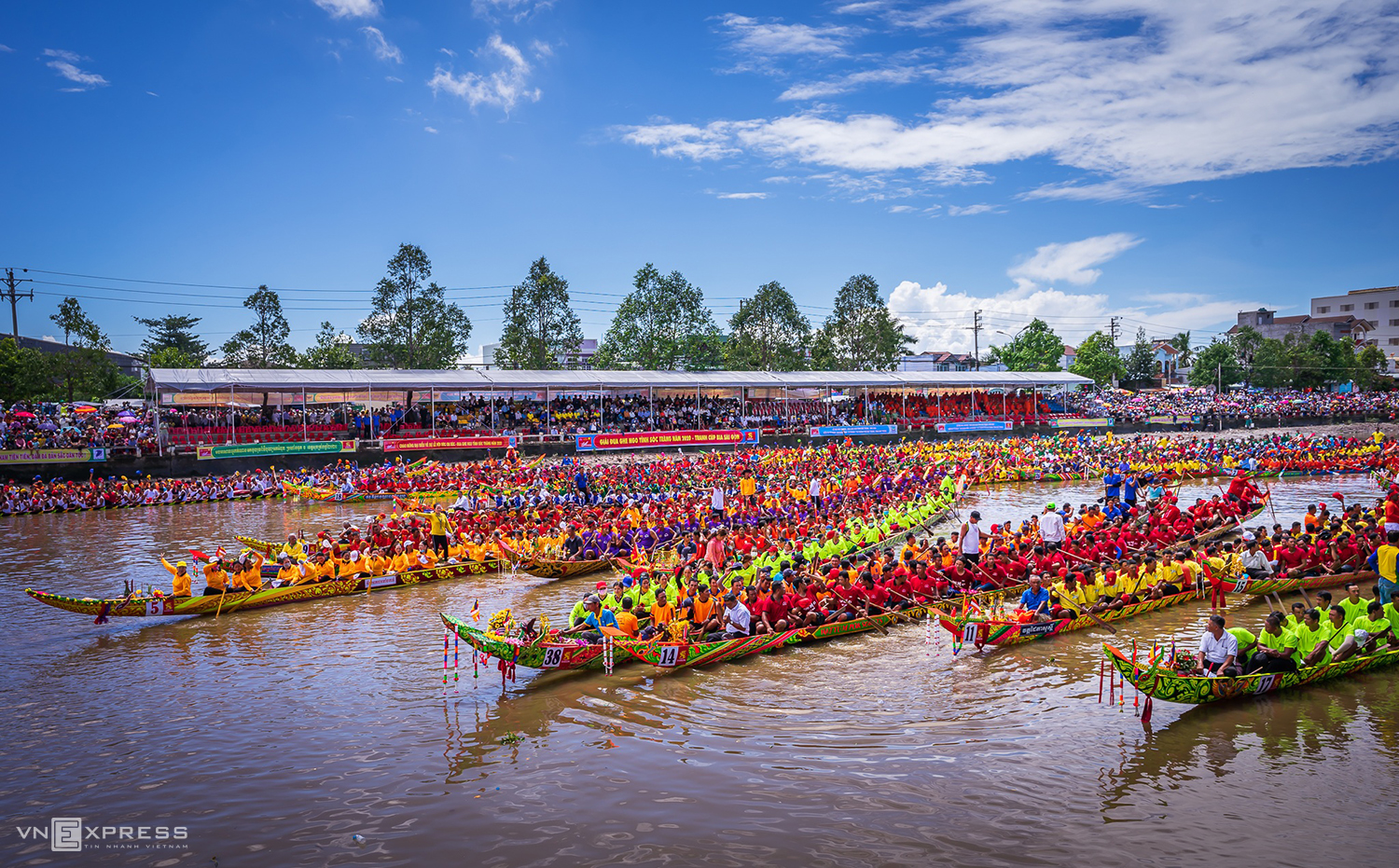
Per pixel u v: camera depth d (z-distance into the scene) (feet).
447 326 279.90
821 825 38.22
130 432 187.21
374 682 58.80
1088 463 183.42
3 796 42.83
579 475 151.74
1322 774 41.70
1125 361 422.41
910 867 34.65
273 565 86.43
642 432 219.00
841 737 47.83
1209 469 180.14
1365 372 384.27
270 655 64.85
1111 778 41.96
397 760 46.16
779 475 153.38
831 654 63.00
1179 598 73.67
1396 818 37.63
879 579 72.08
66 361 262.06
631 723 50.57
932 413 267.80
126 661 63.67
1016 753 45.03
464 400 244.01
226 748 48.11
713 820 38.88
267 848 37.47
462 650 65.92
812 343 346.74
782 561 76.23
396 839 37.96
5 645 67.87
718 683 57.06
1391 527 81.71
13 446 164.04
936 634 67.77
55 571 98.22
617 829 38.34
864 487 139.03
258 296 285.43
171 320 409.28
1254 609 72.13
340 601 81.92
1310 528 83.10
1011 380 276.00
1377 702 50.11
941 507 127.85
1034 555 75.77
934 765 44.04
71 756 47.32
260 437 191.93
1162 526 92.07
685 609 62.80
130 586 73.82
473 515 111.04
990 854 35.55
